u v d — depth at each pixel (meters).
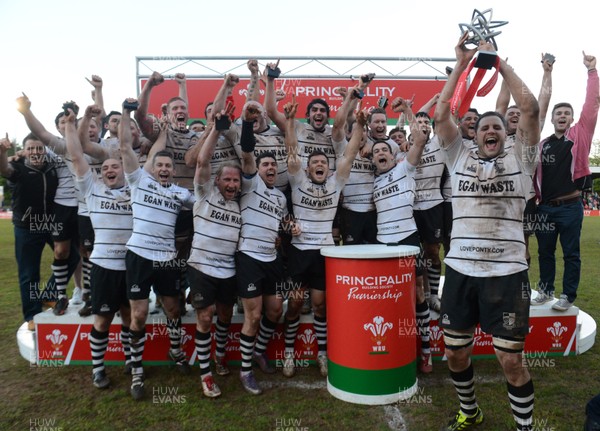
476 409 3.08
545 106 3.76
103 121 5.34
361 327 3.50
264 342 4.20
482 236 2.71
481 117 2.81
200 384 3.95
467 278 2.75
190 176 4.76
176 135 4.73
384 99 4.94
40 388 3.87
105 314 3.80
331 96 9.82
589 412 2.74
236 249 3.83
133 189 3.76
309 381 4.02
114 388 3.87
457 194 2.87
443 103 2.79
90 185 3.88
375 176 4.62
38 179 4.63
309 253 4.02
